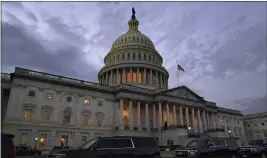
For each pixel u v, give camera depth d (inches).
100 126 2288.4
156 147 588.7
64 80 2197.3
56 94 2103.8
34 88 1996.8
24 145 1748.3
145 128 2517.2
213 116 3331.7
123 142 547.2
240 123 4035.4
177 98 2755.9
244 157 852.6
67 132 2060.8
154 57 3846.0
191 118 3157.0
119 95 2439.7
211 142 772.0
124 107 2598.4
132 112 2657.5
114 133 2335.1
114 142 538.0
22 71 1978.3
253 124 4315.9
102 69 3592.5
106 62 3966.5
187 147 812.6
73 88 2229.3
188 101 2881.4
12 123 1787.6
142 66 3376.0
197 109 3004.4
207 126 3134.8
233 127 3841.0
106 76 3486.7
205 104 3184.1
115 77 3398.1
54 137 1971.0
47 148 1897.1
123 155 523.8
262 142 1012.5
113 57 3782.0
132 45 3777.1
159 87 3235.7
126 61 3420.3
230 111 3892.7
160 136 2428.6
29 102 1927.9
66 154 489.4
